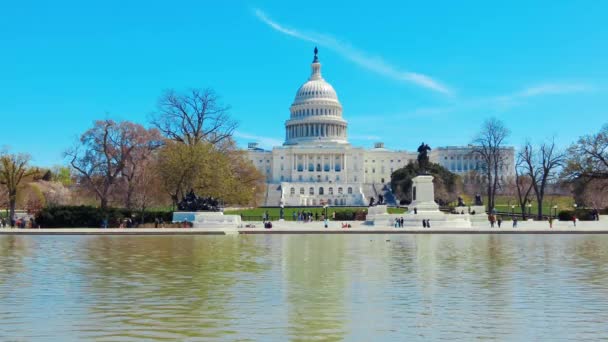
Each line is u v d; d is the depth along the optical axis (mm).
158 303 21500
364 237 58844
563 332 17406
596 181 100188
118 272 29812
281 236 60844
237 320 18812
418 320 18891
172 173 79125
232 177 85438
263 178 108812
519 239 55562
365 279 27516
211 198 78500
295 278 27750
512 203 147000
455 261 35125
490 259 36344
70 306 20938
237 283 26203
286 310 20359
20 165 83188
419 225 76688
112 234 62250
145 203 89312
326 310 20359
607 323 18516
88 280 27016
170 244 48531
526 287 25219
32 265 32844
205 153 80312
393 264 33562
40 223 72625
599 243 50000
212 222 73000
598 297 22859
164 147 83312
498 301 22062
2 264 33344
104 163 85188
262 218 99188
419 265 33031
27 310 20250
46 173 140500
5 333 17125
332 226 78188
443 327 17969
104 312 19922
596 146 94562
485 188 146000
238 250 42656
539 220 95375
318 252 41125
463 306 21125
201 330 17500
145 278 27703
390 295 23281
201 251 41781
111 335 16875
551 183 117438
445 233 65188
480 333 17281
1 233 62062
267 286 25375
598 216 92875
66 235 61625
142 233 62625
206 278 27719
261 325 18172
